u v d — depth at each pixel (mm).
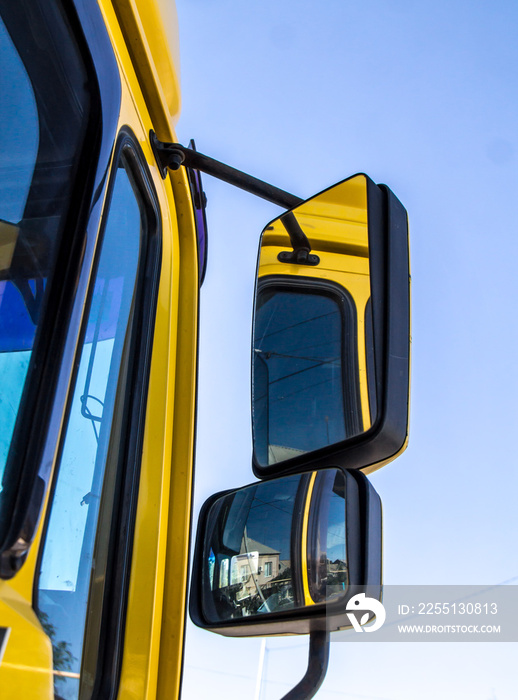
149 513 1228
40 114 949
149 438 1276
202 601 1314
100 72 1026
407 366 1229
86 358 1027
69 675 936
